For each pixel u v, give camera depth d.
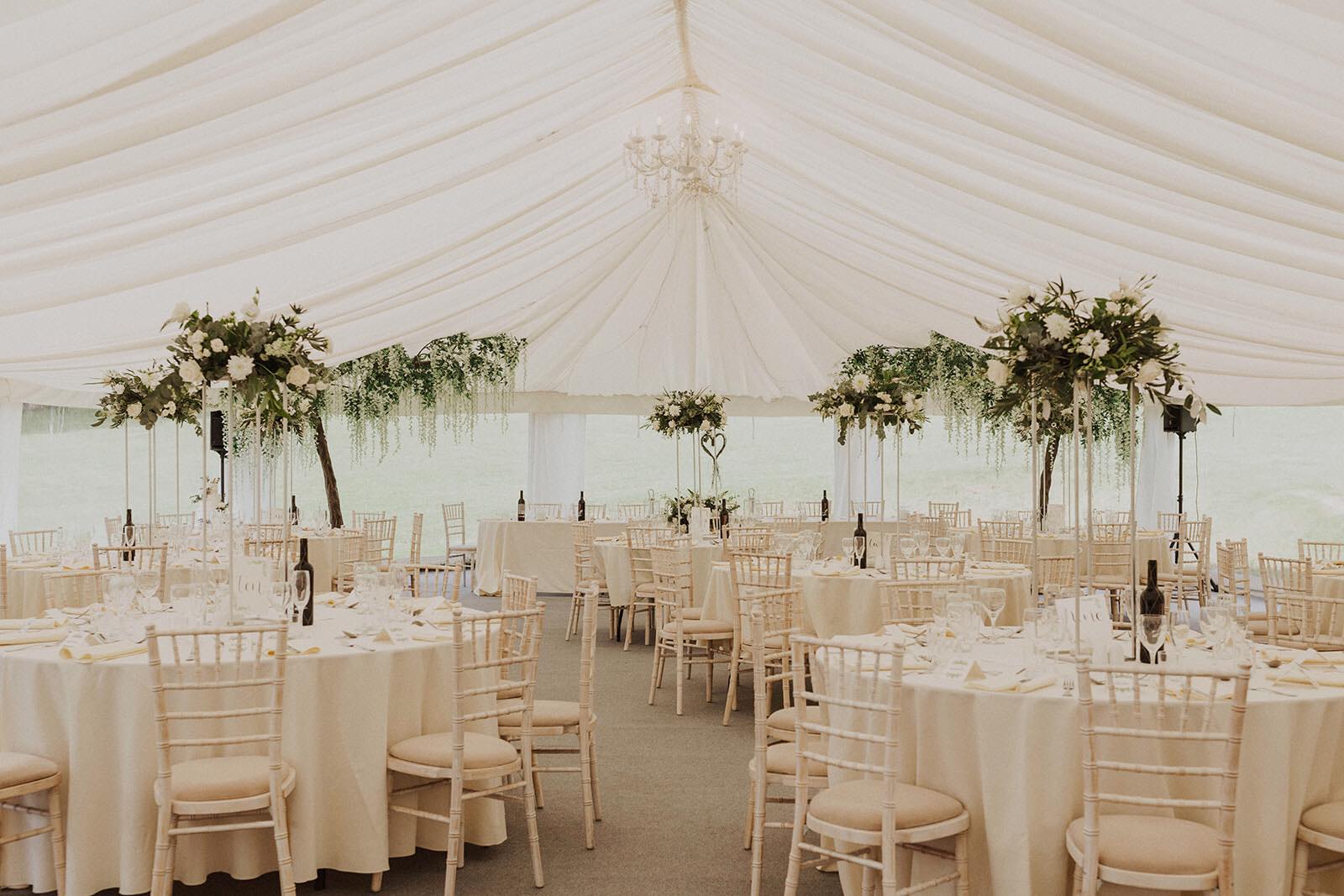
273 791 3.67
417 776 4.25
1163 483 14.95
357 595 5.11
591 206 9.24
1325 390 9.11
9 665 3.98
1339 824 3.32
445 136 5.59
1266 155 4.10
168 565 7.93
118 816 3.88
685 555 7.43
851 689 3.80
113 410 8.66
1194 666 3.87
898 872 3.69
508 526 12.76
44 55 3.09
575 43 5.49
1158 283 6.20
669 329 14.12
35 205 3.89
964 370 12.94
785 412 15.04
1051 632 3.81
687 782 5.60
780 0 4.95
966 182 6.00
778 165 8.13
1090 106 4.30
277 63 3.85
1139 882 3.02
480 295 9.84
